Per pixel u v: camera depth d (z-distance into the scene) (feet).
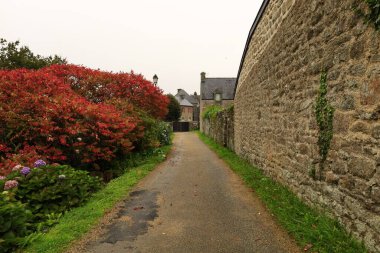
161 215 14.99
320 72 13.02
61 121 24.63
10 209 12.34
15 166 18.38
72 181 17.40
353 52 10.28
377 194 9.07
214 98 125.29
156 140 41.29
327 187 12.56
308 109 14.49
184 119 205.16
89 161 25.39
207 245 11.50
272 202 15.88
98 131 26.25
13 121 22.95
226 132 47.47
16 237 11.53
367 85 9.47
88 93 37.83
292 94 16.90
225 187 20.47
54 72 36.70
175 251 11.09
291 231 12.10
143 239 12.16
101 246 11.55
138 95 42.19
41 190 15.92
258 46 25.93
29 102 23.99
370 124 9.37
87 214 14.75
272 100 21.24
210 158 36.32
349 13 10.48
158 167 29.76
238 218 14.24
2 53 55.72
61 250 11.16
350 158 10.64
